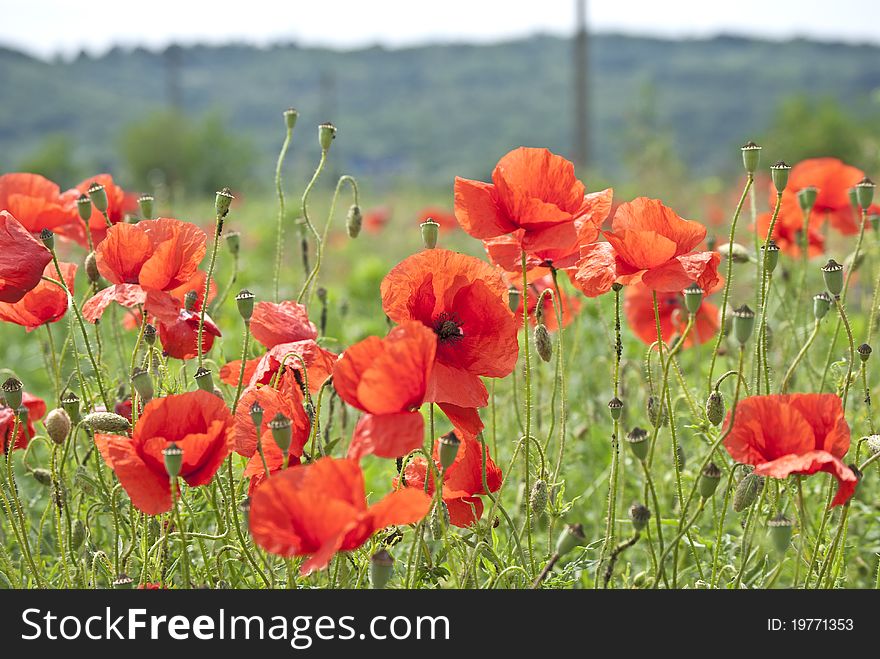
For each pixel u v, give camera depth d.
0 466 3.35
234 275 4.19
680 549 3.87
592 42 149.25
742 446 2.72
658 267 3.01
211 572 3.28
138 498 2.67
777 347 5.02
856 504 4.02
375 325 8.12
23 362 7.69
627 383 4.88
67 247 6.50
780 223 4.68
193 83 147.00
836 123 35.88
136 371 3.23
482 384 2.89
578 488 4.86
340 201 21.33
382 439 2.54
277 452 2.96
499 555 3.24
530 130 114.25
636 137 20.03
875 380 5.22
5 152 109.94
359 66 144.50
